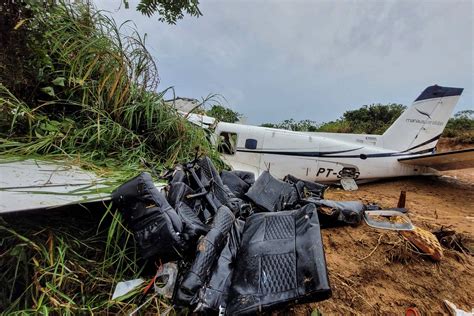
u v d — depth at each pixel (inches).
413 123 269.6
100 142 89.6
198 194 75.2
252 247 58.4
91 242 57.1
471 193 237.1
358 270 83.7
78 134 85.7
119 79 101.0
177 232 54.7
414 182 268.2
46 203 48.5
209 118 160.1
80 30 98.4
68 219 58.0
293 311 62.2
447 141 512.7
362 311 68.2
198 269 51.1
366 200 206.2
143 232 54.6
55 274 48.0
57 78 87.7
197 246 55.7
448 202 208.1
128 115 101.7
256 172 210.1
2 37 72.1
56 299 47.3
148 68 114.5
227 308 47.9
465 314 70.0
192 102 141.9
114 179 71.0
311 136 246.1
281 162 239.0
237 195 103.1
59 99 90.7
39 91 89.7
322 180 249.1
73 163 76.3
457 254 98.9
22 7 73.8
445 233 113.7
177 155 109.1
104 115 96.0
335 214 107.6
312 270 49.4
